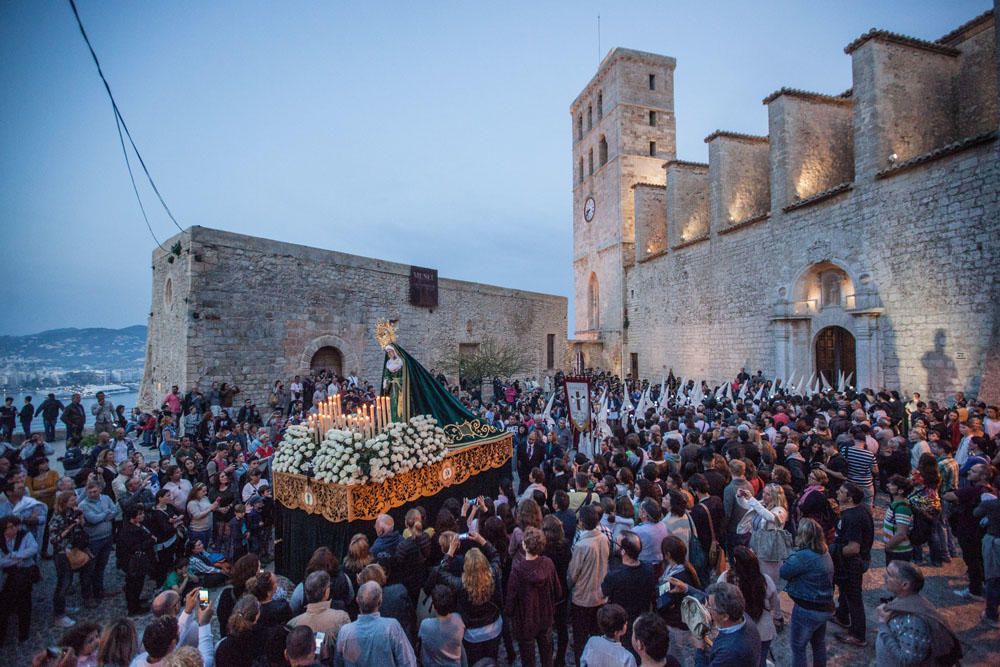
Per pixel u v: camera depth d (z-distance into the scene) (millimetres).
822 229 17609
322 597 3887
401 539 5133
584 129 38812
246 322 17094
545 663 4375
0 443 8812
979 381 13086
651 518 4949
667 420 10523
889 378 15250
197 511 6664
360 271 21406
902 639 3100
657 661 2918
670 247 26547
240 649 3438
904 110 16266
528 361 31656
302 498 6574
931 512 6285
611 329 33250
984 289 13016
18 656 5203
